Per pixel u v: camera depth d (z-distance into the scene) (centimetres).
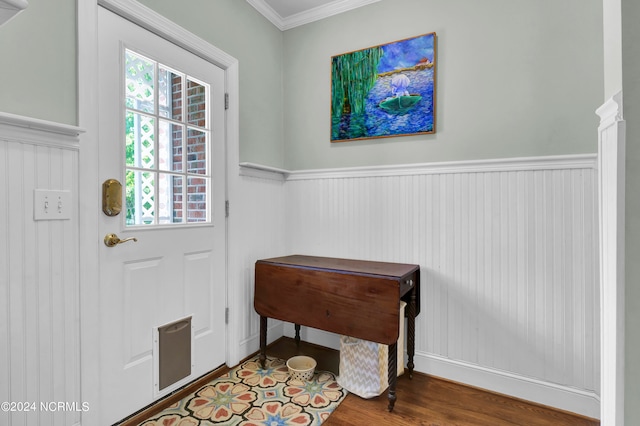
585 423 159
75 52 134
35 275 122
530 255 177
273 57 252
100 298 145
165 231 173
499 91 186
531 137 178
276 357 227
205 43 192
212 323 201
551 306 172
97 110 142
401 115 213
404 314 206
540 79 176
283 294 199
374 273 173
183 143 183
